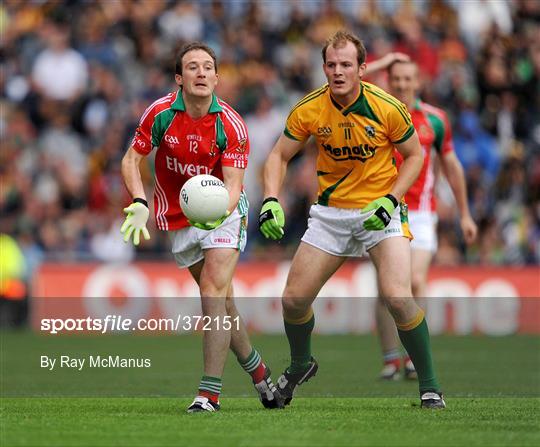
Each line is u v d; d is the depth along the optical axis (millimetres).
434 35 76062
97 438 22219
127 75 73812
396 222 27734
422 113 38750
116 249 63781
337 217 27609
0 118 71500
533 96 74625
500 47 74438
